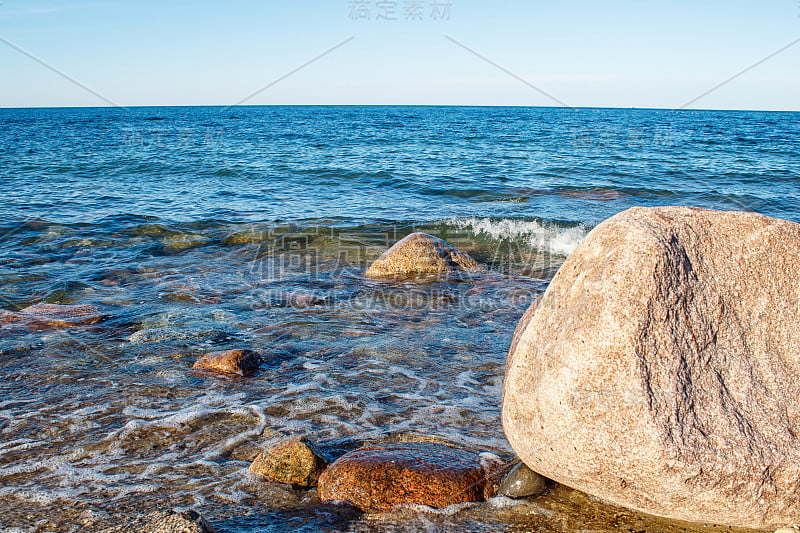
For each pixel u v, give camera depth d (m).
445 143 31.66
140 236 10.95
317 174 18.92
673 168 20.67
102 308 7.11
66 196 14.95
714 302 3.08
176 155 24.72
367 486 3.47
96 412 4.60
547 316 3.28
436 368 5.57
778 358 3.10
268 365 5.58
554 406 2.95
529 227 11.75
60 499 3.48
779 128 54.84
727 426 2.85
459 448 3.98
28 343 5.97
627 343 2.87
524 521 3.26
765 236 3.23
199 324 6.64
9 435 4.24
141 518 2.96
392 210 13.46
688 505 2.86
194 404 4.76
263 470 3.73
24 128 47.78
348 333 6.47
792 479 2.80
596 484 2.97
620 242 3.07
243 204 14.16
